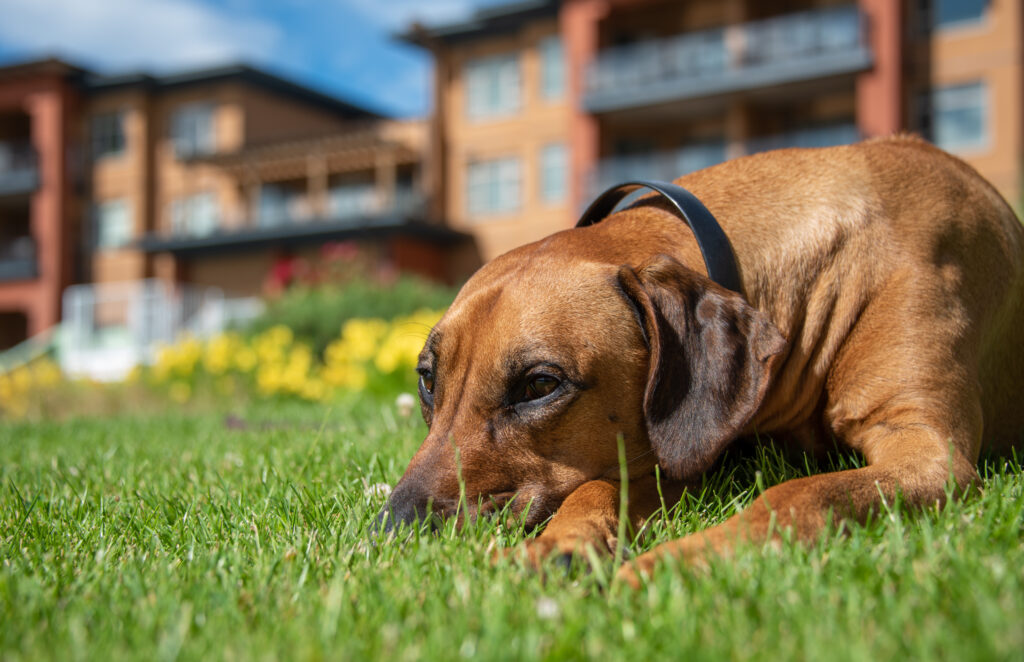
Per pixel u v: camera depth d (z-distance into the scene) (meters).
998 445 3.13
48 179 30.14
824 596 1.56
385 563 1.92
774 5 22.44
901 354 2.47
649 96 22.23
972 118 19.72
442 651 1.37
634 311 2.34
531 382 2.26
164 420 6.80
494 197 25.61
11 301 30.62
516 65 25.19
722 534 1.82
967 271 2.69
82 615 1.64
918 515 2.06
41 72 29.95
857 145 2.94
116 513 2.69
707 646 1.36
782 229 2.67
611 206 3.08
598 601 1.60
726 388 2.20
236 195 29.38
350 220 25.48
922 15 20.27
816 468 2.71
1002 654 1.21
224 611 1.61
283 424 5.86
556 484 2.27
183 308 21.88
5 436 6.03
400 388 7.92
